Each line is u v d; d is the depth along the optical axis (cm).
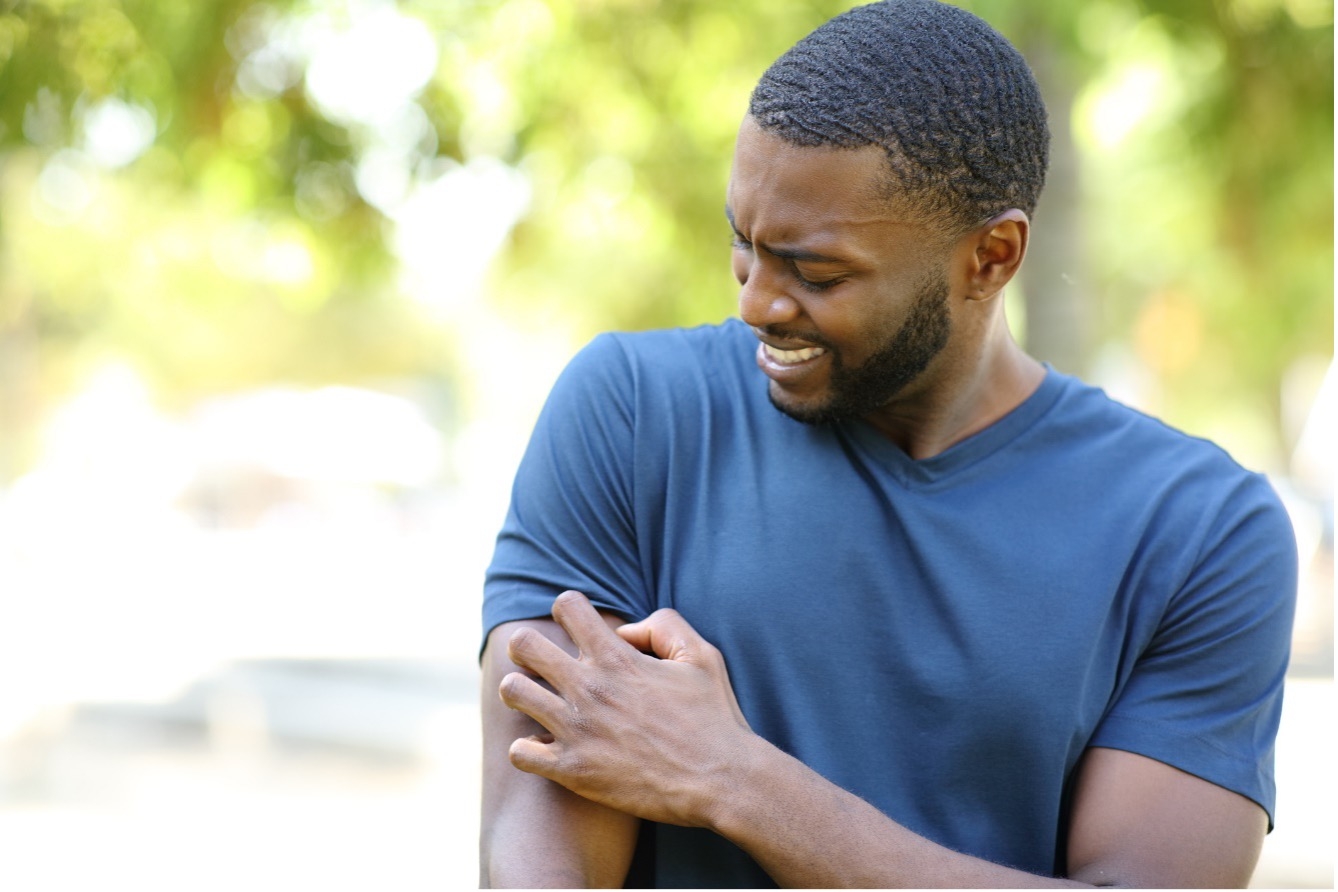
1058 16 543
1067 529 222
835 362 209
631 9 711
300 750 1006
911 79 201
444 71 699
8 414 3369
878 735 216
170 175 728
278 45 673
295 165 691
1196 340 1980
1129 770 216
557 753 202
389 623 1688
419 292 810
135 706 1173
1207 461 230
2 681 1290
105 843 733
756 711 215
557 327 1058
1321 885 649
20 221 895
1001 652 215
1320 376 2883
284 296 884
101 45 645
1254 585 223
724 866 216
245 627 1652
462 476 3981
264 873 668
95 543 2706
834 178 198
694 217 795
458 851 721
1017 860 216
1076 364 666
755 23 715
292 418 3123
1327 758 925
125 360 3391
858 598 219
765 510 221
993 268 213
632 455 227
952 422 225
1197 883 212
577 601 210
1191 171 777
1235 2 637
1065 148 662
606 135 766
